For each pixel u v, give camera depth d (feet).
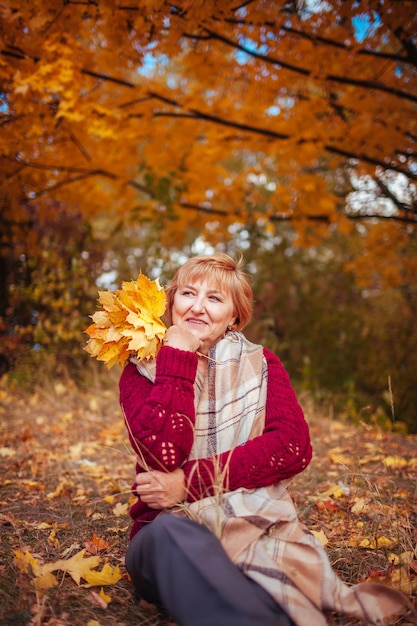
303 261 23.56
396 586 6.24
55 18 10.71
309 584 5.08
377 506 8.71
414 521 8.49
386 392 17.66
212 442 5.82
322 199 16.15
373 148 13.89
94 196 17.69
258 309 21.20
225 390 5.98
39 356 18.51
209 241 18.97
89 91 13.23
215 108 15.08
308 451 5.96
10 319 19.44
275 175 22.11
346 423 16.34
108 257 21.99
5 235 18.99
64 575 6.55
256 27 11.78
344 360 20.45
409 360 18.45
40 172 15.26
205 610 4.74
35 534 7.83
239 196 17.87
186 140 16.10
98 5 10.48
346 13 10.91
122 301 6.03
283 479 5.83
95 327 6.03
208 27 11.50
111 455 12.20
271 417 5.96
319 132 14.26
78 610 5.86
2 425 14.32
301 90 14.35
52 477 10.55
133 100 14.02
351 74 13.39
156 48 11.53
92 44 13.57
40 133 12.58
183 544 4.98
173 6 10.76
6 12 10.18
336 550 7.32
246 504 5.49
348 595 5.16
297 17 11.76
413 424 16.99
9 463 11.30
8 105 12.62
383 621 5.07
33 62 11.50
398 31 11.19
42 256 19.04
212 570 4.80
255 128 14.69
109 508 9.11
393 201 17.22
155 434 5.47
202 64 13.37
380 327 20.15
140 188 19.11
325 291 22.34
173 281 6.72
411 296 20.25
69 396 17.20
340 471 11.16
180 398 5.60
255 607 4.69
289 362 20.75
